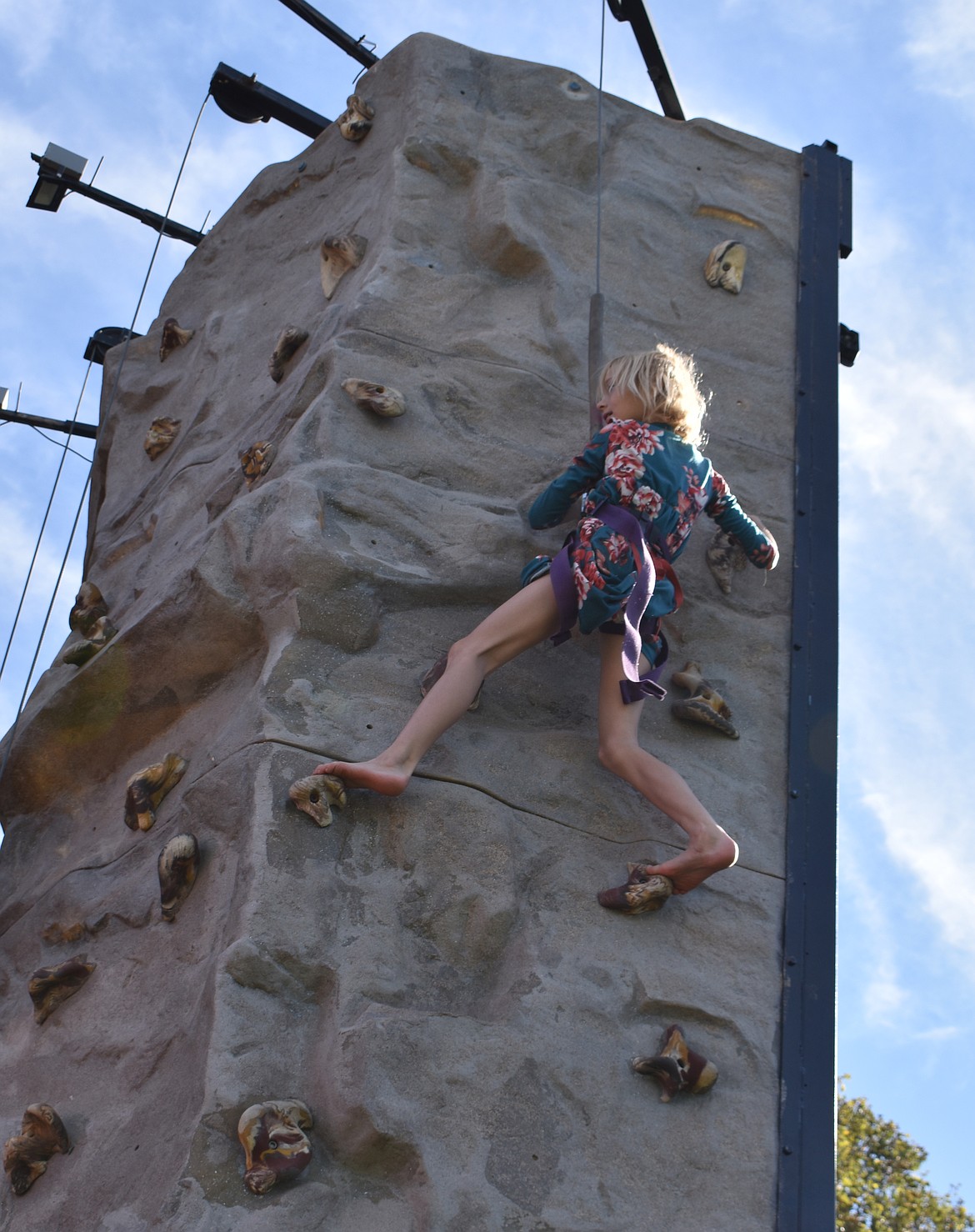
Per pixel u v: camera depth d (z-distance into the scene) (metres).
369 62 6.75
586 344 4.79
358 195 5.47
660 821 3.95
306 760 3.71
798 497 4.82
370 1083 3.25
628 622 3.74
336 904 3.52
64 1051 3.69
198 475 5.19
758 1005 3.78
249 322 5.66
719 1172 3.48
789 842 4.12
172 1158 3.16
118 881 4.00
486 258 4.94
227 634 4.15
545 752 3.97
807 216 5.49
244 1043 3.27
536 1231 3.23
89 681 4.32
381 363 4.52
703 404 4.32
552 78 5.42
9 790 4.53
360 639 3.96
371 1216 3.16
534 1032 3.50
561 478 4.06
